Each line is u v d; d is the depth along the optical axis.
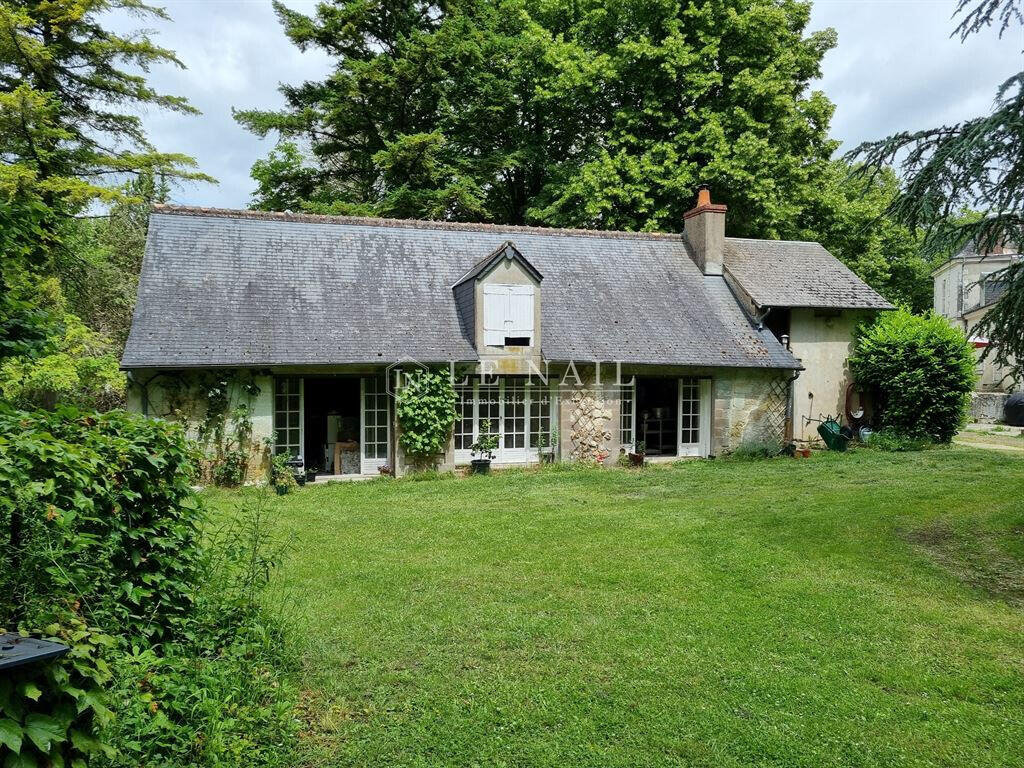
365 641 5.43
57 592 3.30
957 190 7.48
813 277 18.98
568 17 25.50
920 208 7.66
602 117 25.59
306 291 14.55
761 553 8.05
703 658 5.20
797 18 24.77
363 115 24.36
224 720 3.72
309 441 15.59
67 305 17.22
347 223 16.31
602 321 15.99
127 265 22.36
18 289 5.97
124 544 4.13
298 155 26.73
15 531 3.24
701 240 18.59
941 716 4.39
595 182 22.08
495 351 14.45
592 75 22.64
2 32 14.59
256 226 15.50
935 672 5.02
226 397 12.98
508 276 14.48
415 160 22.91
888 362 18.19
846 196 24.22
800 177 23.00
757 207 22.38
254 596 5.27
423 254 16.30
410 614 6.03
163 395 12.73
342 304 14.55
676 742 4.04
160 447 4.30
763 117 22.55
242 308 13.77
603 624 5.86
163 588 4.26
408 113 24.89
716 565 7.61
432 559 7.83
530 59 24.83
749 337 17.09
